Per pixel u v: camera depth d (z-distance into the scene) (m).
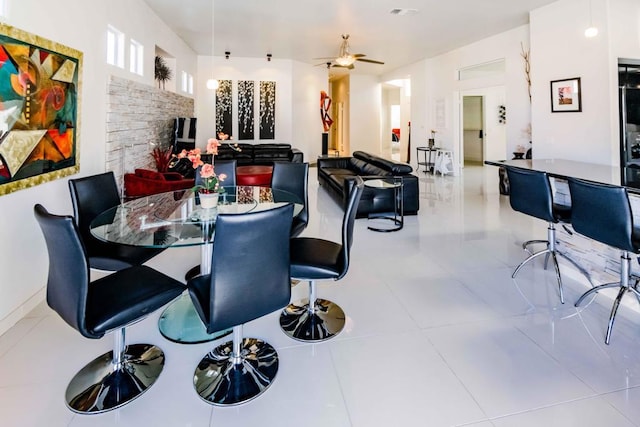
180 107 7.43
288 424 1.66
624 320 2.49
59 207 3.08
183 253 3.87
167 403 1.78
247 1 5.48
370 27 6.85
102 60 3.97
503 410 1.72
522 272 3.34
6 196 2.42
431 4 5.63
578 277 3.13
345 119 13.87
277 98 10.18
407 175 5.44
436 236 4.46
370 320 2.53
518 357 2.11
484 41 7.86
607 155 4.94
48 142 2.86
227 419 1.68
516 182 3.10
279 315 2.60
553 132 5.69
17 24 2.50
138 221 2.36
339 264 2.18
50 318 2.56
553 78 5.62
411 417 1.69
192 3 5.55
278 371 2.01
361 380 1.94
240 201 2.92
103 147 4.03
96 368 2.00
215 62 9.62
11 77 2.39
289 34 7.35
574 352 2.15
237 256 1.58
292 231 2.99
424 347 2.22
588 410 1.71
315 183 8.37
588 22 5.07
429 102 10.12
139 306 1.72
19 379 1.92
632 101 4.96
